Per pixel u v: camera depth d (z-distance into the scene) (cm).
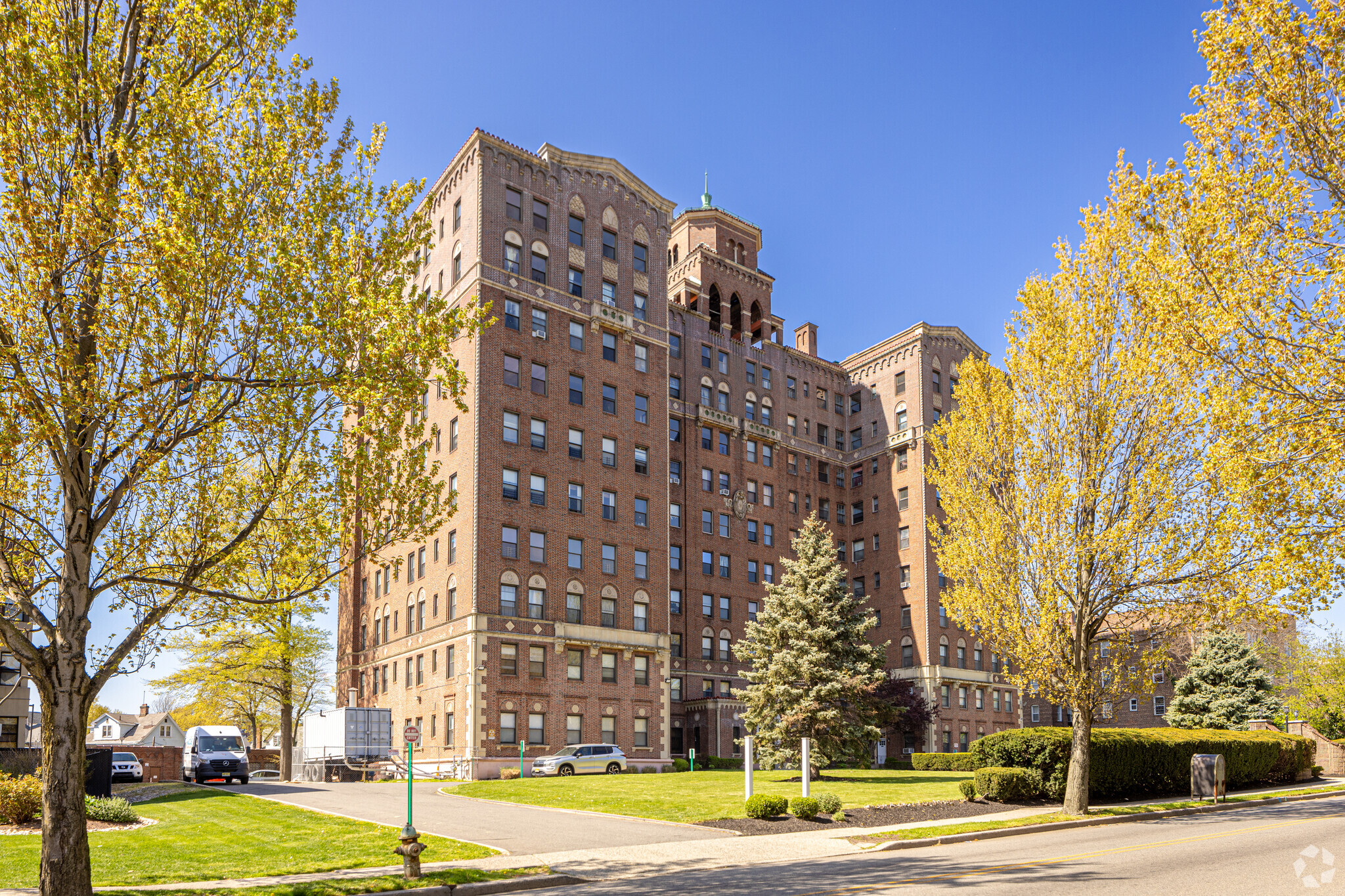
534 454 4875
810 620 4034
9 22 1255
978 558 2569
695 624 6112
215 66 1448
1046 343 2512
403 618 5247
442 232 5316
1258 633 6088
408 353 1538
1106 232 2425
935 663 6619
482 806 2719
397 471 1570
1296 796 3062
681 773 4359
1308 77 1473
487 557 4597
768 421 6962
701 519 6331
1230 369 1617
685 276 6938
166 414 1356
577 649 4844
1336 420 1508
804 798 2341
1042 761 2725
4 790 2127
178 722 10838
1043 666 2466
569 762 4316
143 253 1288
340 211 1510
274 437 1480
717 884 1427
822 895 1282
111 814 2234
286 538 1504
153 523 1477
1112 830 2155
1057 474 2483
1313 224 1499
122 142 1273
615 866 1661
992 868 1506
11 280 1267
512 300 4938
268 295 1395
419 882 1451
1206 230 1593
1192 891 1244
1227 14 1526
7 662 3506
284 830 2086
